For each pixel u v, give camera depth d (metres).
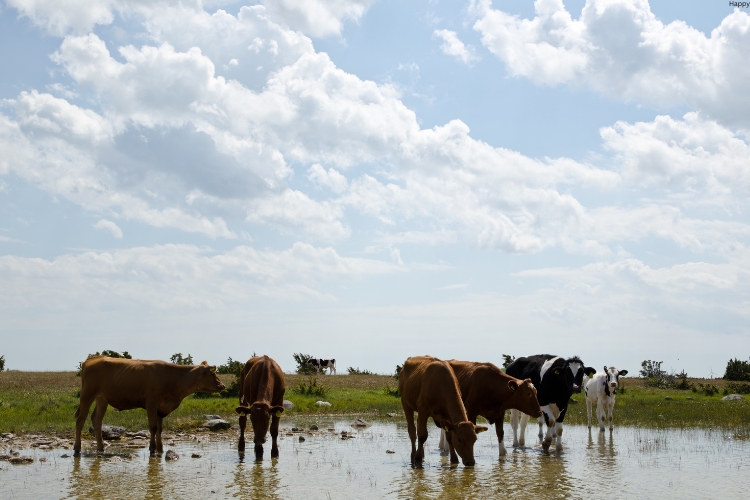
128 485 11.31
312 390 33.19
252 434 18.66
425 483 11.51
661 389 45.78
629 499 10.27
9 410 21.34
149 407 14.59
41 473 12.41
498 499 10.26
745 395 41.53
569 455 14.90
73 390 30.41
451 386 12.71
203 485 11.34
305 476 12.19
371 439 18.00
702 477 12.15
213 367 14.77
